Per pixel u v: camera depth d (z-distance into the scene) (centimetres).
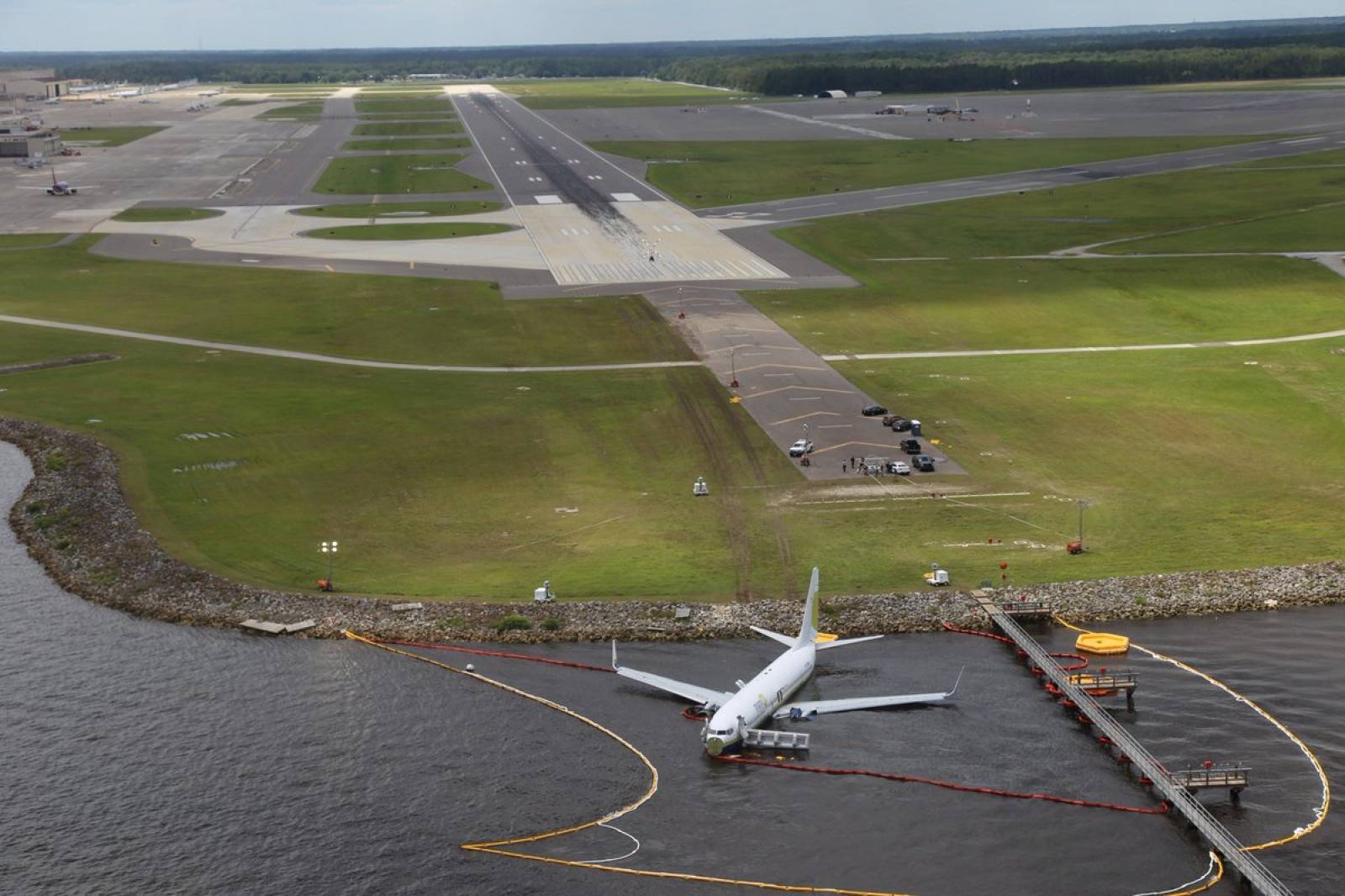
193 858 9488
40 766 10638
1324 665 12381
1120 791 10481
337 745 11056
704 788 10519
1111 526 15925
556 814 10131
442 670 12500
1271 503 16588
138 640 13162
